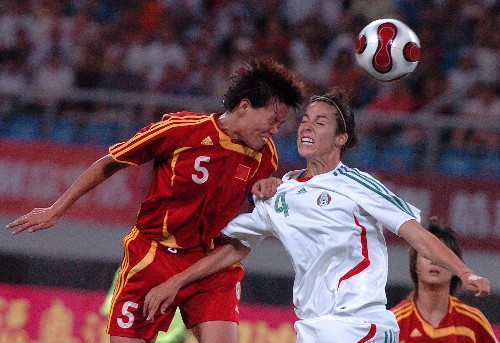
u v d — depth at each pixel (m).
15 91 34.94
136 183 34.12
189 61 37.97
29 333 31.00
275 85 16.45
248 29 39.62
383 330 15.80
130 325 17.38
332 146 16.28
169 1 40.38
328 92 16.59
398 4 40.03
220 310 17.38
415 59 18.77
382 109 35.56
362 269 15.95
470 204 33.06
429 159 33.62
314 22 39.31
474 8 39.12
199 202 16.83
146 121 35.00
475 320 19.70
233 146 16.67
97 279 34.44
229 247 17.34
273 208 16.47
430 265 19.09
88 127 35.19
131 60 38.31
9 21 39.38
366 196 15.84
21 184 34.34
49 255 34.34
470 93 35.97
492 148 33.97
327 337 15.73
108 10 40.50
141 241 17.42
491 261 32.78
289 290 33.53
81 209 34.25
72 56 38.66
